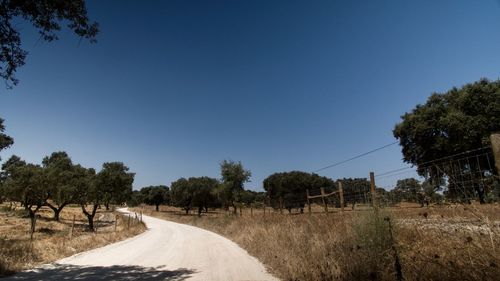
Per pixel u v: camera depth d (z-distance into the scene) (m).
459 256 5.03
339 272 7.21
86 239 20.45
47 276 9.95
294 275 8.35
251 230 18.94
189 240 23.16
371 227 7.16
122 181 38.88
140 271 10.84
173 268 11.40
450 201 5.98
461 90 35.88
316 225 12.28
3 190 37.03
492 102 32.16
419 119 37.59
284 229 14.16
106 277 9.79
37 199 38.31
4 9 9.35
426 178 6.88
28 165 38.50
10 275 10.07
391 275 6.20
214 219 40.56
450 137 34.34
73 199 36.56
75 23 10.35
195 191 82.38
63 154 68.44
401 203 8.12
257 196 70.12
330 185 72.62
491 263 4.23
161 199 116.94
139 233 30.98
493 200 5.04
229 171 48.62
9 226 34.25
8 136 28.00
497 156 3.77
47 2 9.63
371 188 9.32
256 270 10.49
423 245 5.95
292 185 70.00
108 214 75.25
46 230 32.53
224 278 9.43
